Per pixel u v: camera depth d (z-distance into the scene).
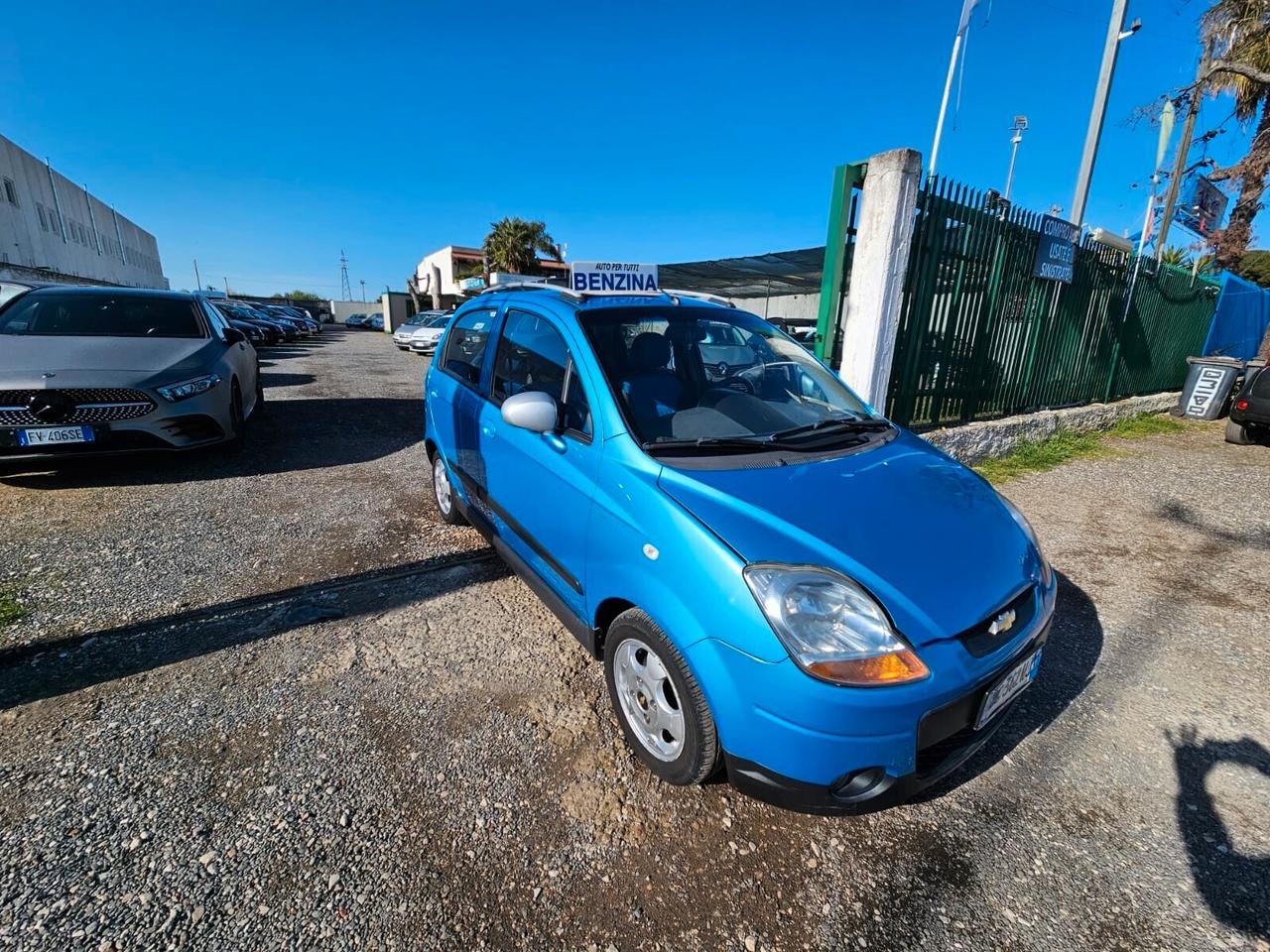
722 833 2.02
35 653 2.79
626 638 2.23
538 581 2.87
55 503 4.54
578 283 3.35
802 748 1.73
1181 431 8.57
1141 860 1.98
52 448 4.38
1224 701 2.76
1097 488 5.77
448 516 4.31
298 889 1.77
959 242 5.67
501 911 1.74
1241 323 11.85
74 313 5.45
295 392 10.02
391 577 3.60
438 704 2.57
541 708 2.57
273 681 2.66
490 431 3.20
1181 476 6.19
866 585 1.82
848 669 1.70
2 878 1.76
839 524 2.01
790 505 2.05
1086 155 8.97
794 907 1.79
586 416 2.53
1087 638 3.26
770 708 1.74
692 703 1.95
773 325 3.57
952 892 1.86
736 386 2.95
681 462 2.22
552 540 2.63
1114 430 8.42
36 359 4.52
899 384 5.63
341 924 1.68
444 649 2.95
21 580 3.40
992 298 6.19
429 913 1.73
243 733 2.36
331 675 2.72
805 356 3.43
